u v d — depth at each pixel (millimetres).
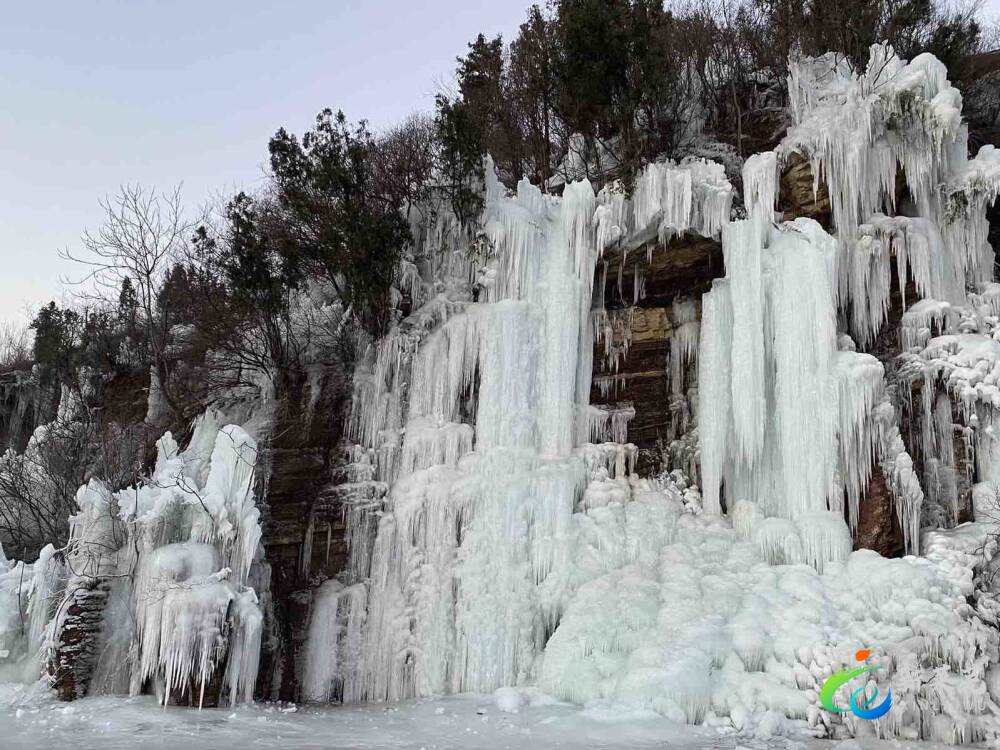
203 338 20406
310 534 16922
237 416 18906
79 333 24156
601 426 17188
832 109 17156
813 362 14781
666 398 17344
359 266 17812
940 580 12336
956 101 16297
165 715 12172
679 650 11766
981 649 10883
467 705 12734
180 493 14828
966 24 25172
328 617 15805
